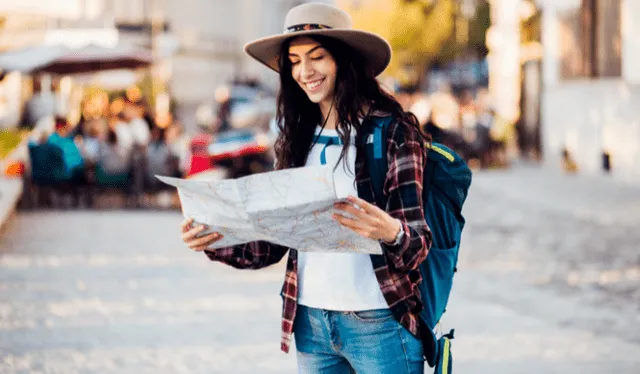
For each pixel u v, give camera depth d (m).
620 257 11.14
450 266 3.37
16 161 16.50
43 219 14.90
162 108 33.12
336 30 3.30
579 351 6.72
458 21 46.47
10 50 20.75
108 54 20.89
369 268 3.33
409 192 3.17
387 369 3.31
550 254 11.45
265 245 3.53
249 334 7.26
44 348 6.80
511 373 6.14
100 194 17.45
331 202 2.94
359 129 3.29
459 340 7.04
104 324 7.59
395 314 3.26
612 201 17.34
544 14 27.17
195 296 8.77
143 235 13.06
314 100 3.40
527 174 24.81
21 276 9.72
